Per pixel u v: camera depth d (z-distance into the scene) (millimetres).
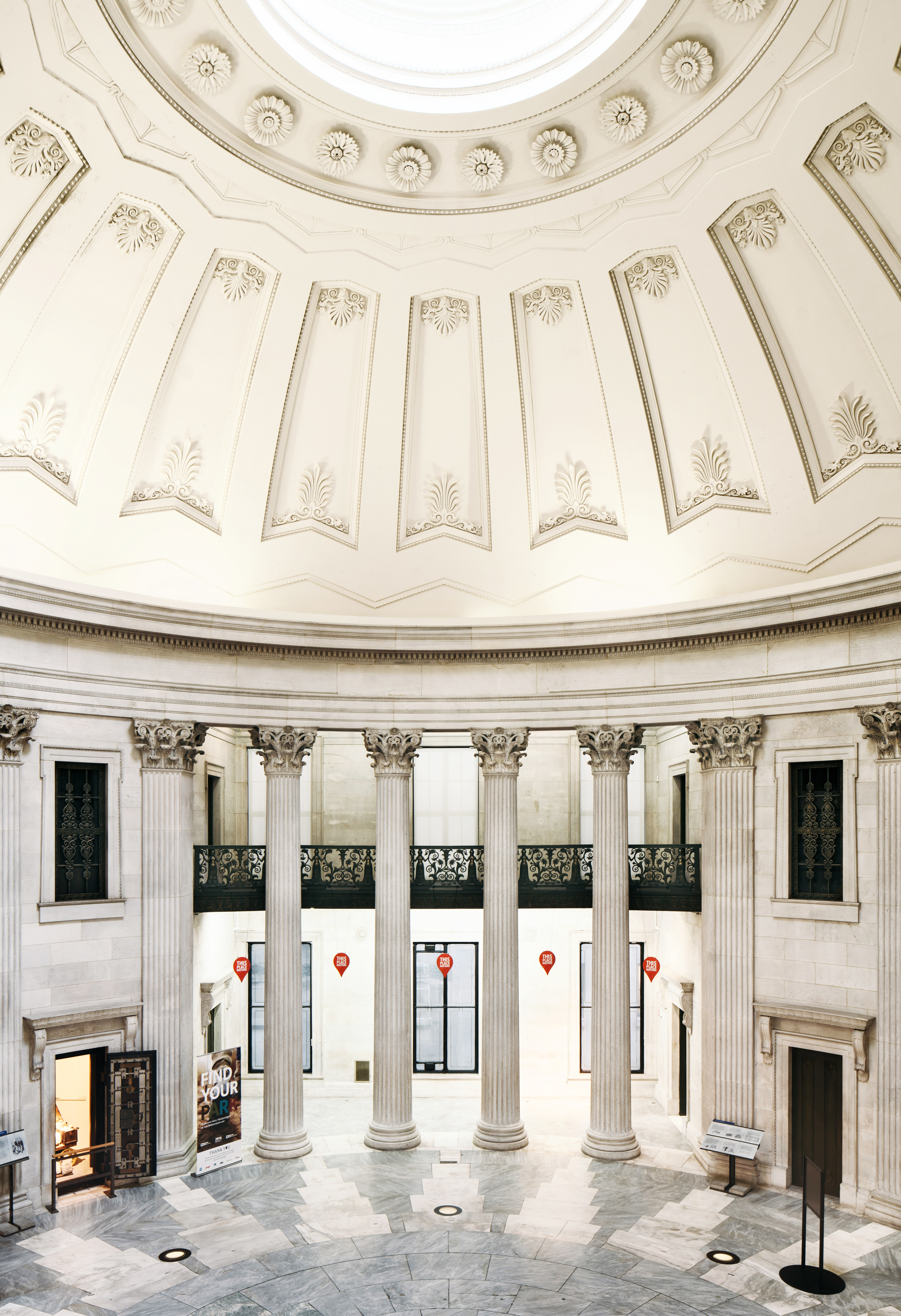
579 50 11234
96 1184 13078
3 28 10461
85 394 14141
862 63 10766
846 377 13461
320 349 15148
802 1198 12562
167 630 13867
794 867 13594
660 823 19312
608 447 15500
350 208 13266
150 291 13859
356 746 19641
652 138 12109
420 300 14812
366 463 15820
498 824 15125
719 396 14578
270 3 10633
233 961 18812
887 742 12406
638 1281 10391
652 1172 13633
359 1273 10625
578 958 18344
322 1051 18328
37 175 12086
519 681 15320
